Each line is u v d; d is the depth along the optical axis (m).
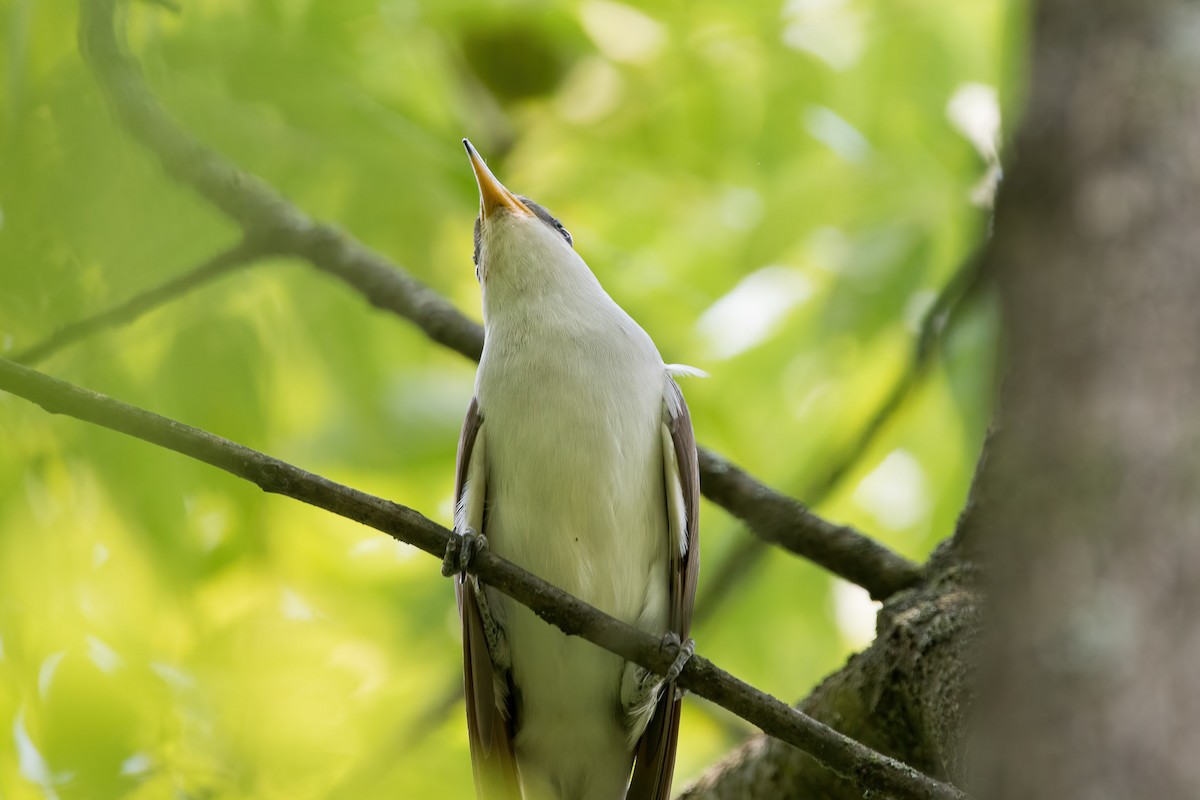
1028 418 3.38
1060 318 3.37
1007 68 10.56
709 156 12.92
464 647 8.92
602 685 9.12
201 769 10.27
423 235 11.98
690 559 8.91
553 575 8.73
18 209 9.61
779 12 12.88
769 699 7.06
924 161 12.22
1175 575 3.16
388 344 12.17
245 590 11.54
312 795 10.66
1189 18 3.43
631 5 12.98
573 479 8.62
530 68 13.27
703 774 8.97
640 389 8.84
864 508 12.55
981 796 3.29
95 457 9.78
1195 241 3.31
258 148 11.20
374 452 11.94
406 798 10.83
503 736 9.19
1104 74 3.45
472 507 8.60
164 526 9.96
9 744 9.78
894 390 10.69
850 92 12.47
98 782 9.79
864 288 11.55
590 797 9.65
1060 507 3.27
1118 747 3.06
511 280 9.25
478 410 8.91
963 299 10.66
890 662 7.95
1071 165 3.44
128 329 10.73
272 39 11.20
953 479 11.91
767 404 11.87
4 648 9.72
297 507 12.38
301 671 11.16
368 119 11.48
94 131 9.87
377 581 12.80
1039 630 3.22
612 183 12.98
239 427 10.77
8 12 10.26
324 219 11.62
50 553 9.82
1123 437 3.23
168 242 10.32
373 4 11.81
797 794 8.21
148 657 10.15
